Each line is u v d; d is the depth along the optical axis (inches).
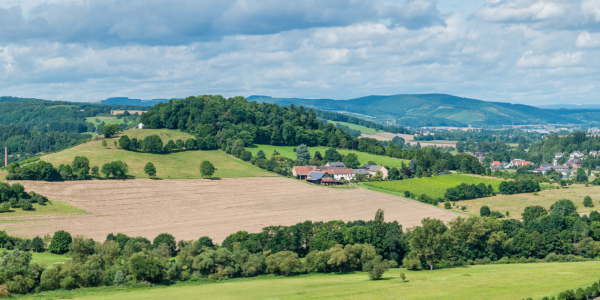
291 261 4874.5
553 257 5575.8
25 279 4084.6
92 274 4308.6
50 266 4564.5
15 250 4534.9
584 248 5728.3
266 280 4643.2
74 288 4227.4
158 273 4411.9
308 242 5807.1
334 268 5059.1
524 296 3570.4
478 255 5679.1
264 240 5600.4
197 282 4544.8
